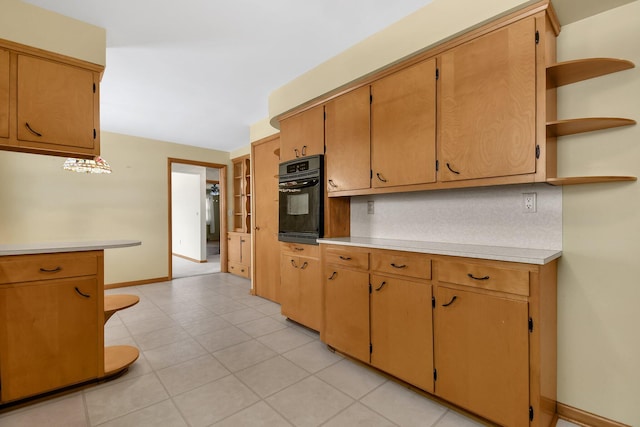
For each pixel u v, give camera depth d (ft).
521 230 6.13
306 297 9.42
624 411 5.08
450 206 7.24
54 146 6.70
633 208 4.98
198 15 6.61
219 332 9.55
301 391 6.36
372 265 6.94
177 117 13.01
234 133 15.48
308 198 9.26
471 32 5.72
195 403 5.95
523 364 4.76
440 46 6.17
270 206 13.06
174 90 10.35
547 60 4.99
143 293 14.23
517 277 4.80
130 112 12.35
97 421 5.43
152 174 16.30
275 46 7.81
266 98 11.10
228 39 7.52
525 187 6.08
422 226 7.79
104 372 6.64
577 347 5.46
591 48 5.28
